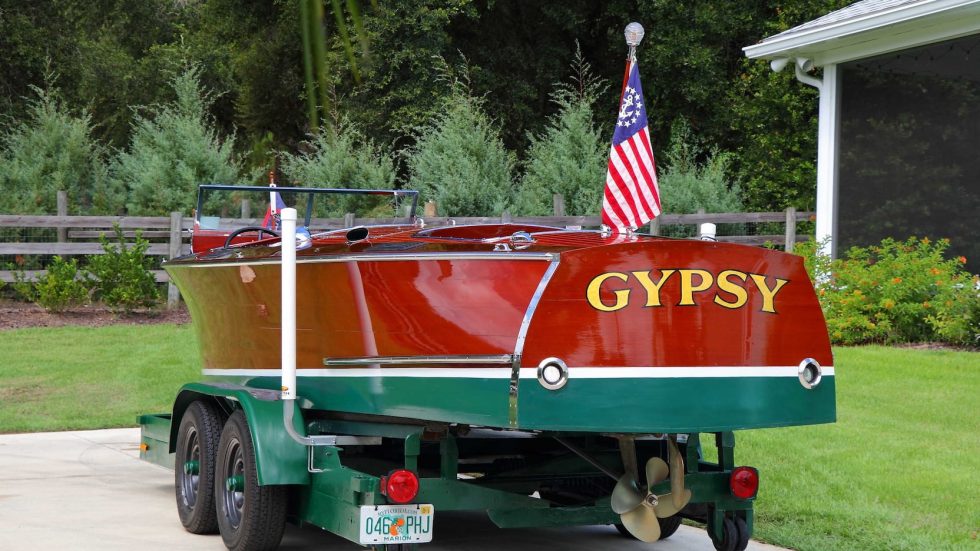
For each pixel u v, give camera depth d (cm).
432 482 486
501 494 495
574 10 2838
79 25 2911
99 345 1419
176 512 670
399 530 473
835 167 1534
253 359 605
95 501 696
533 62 2886
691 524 676
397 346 489
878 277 1301
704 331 448
